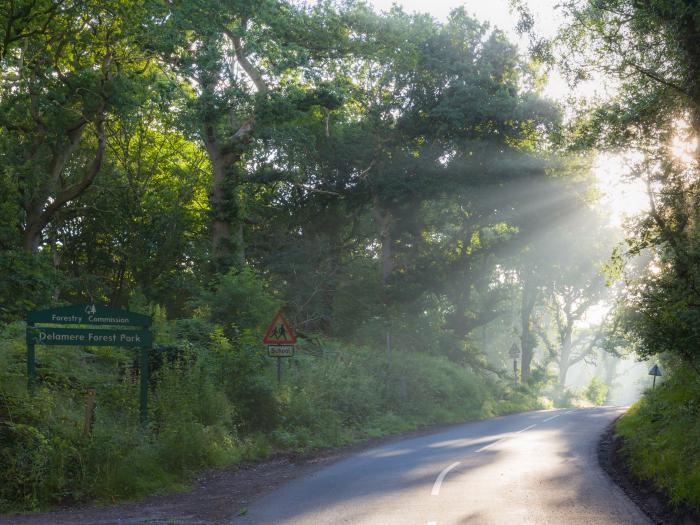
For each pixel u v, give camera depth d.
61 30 31.89
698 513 10.18
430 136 44.97
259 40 32.16
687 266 15.16
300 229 47.25
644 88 16.67
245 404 20.66
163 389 17.69
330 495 12.86
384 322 42.00
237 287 26.84
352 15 36.97
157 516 11.21
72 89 32.31
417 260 48.00
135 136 45.38
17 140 34.44
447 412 34.81
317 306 43.38
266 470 16.66
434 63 43.50
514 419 35.34
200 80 32.56
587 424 28.64
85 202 40.94
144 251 41.94
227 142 35.47
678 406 17.84
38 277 26.50
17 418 13.21
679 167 16.75
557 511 10.97
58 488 12.27
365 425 26.70
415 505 11.62
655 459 13.59
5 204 29.80
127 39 32.47
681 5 14.34
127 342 15.70
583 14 16.98
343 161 44.41
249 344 22.34
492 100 42.78
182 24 31.56
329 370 27.75
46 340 15.04
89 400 13.91
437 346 46.03
